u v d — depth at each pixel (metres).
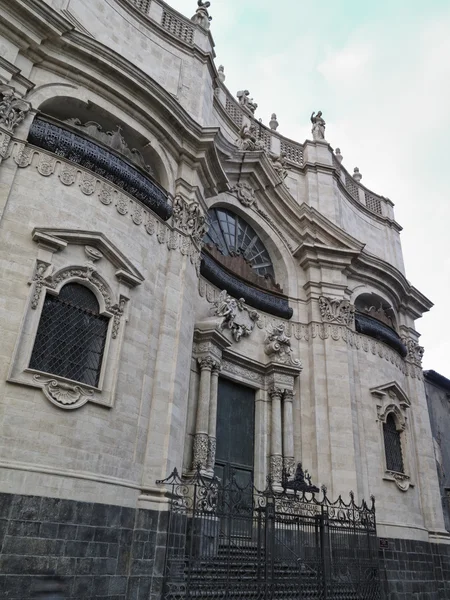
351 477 18.20
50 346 11.67
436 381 27.16
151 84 15.50
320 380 19.97
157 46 18.55
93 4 16.58
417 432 22.59
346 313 21.42
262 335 19.97
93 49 14.64
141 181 14.66
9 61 13.30
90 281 12.70
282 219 22.58
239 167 21.41
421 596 18.27
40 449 10.62
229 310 18.27
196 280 16.39
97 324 12.70
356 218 26.31
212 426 16.31
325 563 13.30
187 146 16.83
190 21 20.22
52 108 14.62
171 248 15.46
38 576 9.73
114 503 11.36
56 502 10.39
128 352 13.04
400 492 19.83
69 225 12.72
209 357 16.77
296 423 19.25
